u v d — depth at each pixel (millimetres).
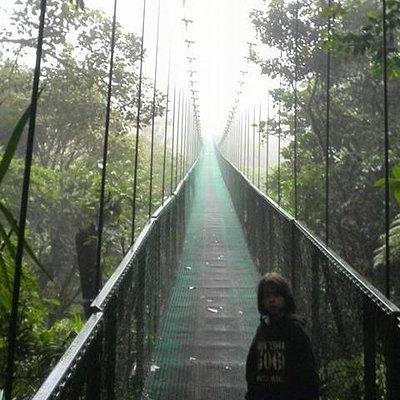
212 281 7246
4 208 1478
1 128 9438
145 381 4031
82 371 1816
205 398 3859
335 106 8148
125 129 10758
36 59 1571
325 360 3328
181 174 14531
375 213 7246
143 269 3887
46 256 8906
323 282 3430
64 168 10922
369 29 4277
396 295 6051
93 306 2242
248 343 4918
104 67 10055
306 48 7918
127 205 7723
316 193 7902
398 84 7508
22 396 3814
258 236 7852
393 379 2023
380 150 7418
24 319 4285
